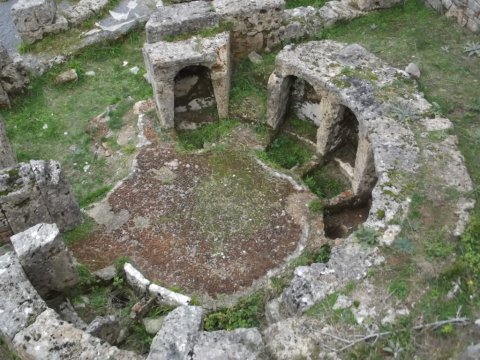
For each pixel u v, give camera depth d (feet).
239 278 25.12
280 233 26.89
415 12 38.58
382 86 28.73
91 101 37.70
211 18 33.24
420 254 21.29
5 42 43.65
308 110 33.09
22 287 19.40
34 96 38.27
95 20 42.96
